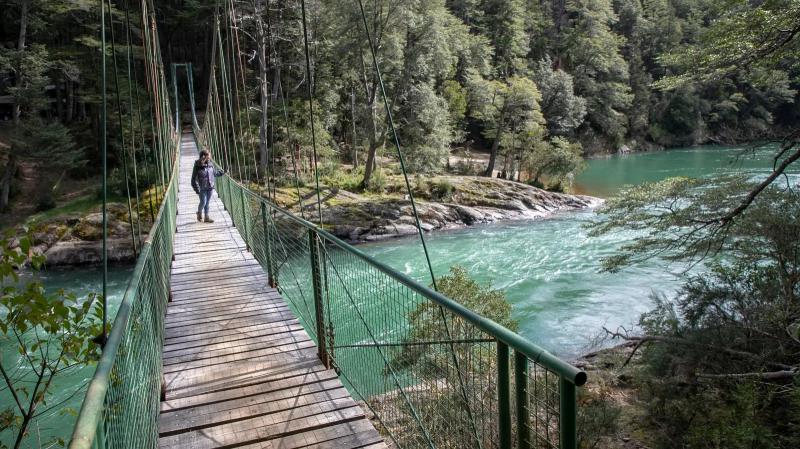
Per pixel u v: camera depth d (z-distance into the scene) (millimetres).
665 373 6137
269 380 3504
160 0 35750
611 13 47812
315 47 27125
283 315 4828
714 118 47469
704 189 6855
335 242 3109
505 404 1532
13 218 19688
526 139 30156
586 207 24641
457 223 21516
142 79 22891
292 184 22594
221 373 3637
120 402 1661
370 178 24078
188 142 29906
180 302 5312
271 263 5793
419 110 25156
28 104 21672
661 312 6891
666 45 50250
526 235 18938
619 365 7219
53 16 23641
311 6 26219
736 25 6871
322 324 3721
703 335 5949
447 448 2137
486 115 31297
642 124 47906
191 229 9391
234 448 2746
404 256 16688
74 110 30578
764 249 6113
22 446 3365
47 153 20938
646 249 7008
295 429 2883
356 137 29641
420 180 23953
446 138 25500
